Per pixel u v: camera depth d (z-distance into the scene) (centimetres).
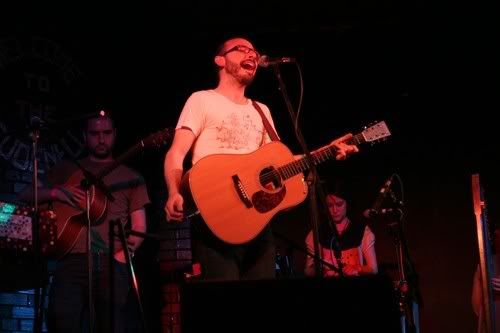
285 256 580
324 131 707
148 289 641
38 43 600
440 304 677
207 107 368
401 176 702
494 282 498
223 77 384
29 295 561
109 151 488
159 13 656
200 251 352
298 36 688
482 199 439
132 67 661
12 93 574
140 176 486
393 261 688
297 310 269
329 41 691
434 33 680
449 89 696
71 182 471
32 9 603
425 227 690
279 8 668
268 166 367
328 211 367
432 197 694
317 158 380
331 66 702
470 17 665
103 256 450
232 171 358
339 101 708
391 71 701
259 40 689
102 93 638
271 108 706
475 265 679
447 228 688
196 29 671
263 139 382
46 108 595
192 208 355
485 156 686
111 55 649
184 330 269
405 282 461
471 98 692
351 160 714
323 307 269
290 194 368
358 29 680
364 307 267
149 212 667
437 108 699
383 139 392
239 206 354
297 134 374
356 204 705
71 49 623
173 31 668
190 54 680
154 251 661
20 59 586
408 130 703
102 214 457
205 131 368
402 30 682
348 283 269
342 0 662
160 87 671
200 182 350
